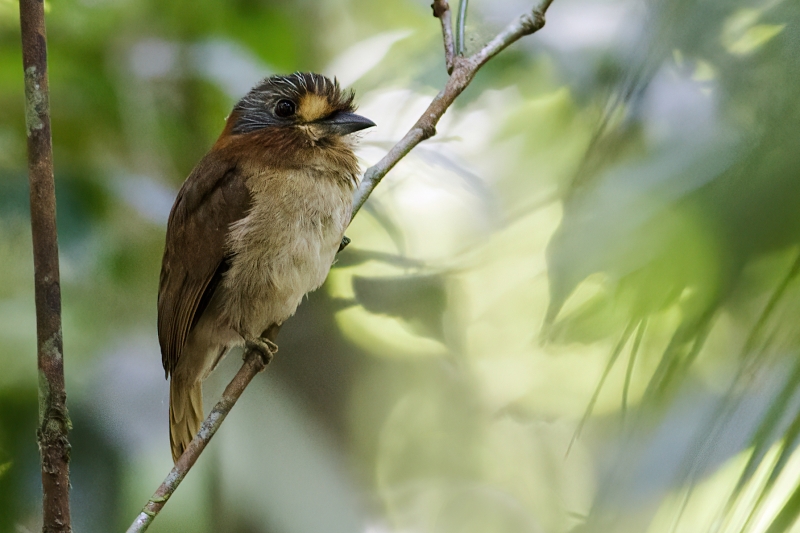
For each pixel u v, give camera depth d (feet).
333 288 28.40
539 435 31.17
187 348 23.52
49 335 13.85
